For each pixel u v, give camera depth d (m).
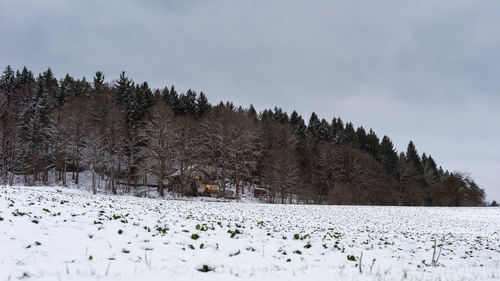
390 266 7.67
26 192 17.64
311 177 66.50
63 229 7.15
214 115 61.22
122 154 51.50
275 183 53.62
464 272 7.82
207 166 52.84
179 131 48.91
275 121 85.31
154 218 11.24
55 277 4.28
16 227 6.73
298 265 6.75
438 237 17.38
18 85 83.81
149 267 5.27
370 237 13.90
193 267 5.61
